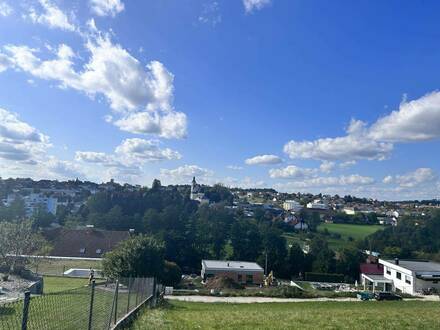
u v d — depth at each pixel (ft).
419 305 110.42
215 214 377.91
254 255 293.23
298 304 112.47
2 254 130.21
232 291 147.43
